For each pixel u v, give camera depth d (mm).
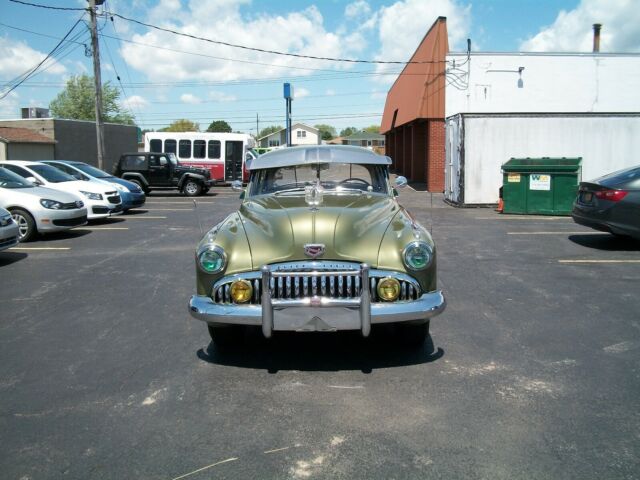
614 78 22422
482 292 6770
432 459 3113
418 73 25078
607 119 15648
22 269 8383
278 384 4168
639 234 9164
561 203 14211
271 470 3027
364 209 4840
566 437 3336
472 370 4383
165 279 7656
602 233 11242
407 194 21391
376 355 4719
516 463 3062
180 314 6020
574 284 7125
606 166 15750
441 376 4273
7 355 4836
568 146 15773
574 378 4207
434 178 22219
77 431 3488
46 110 37344
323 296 4105
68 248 10172
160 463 3113
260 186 5922
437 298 4246
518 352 4762
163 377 4324
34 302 6551
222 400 3912
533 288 6938
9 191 10984
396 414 3664
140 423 3586
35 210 10836
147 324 5680
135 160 22531
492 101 22297
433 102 22234
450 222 13148
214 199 21203
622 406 3734
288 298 4113
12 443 3350
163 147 27469
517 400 3846
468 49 21953
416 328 4664
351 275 4078
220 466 3074
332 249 4164
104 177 15977
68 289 7141
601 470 2984
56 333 5418
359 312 4070
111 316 5965
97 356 4793
